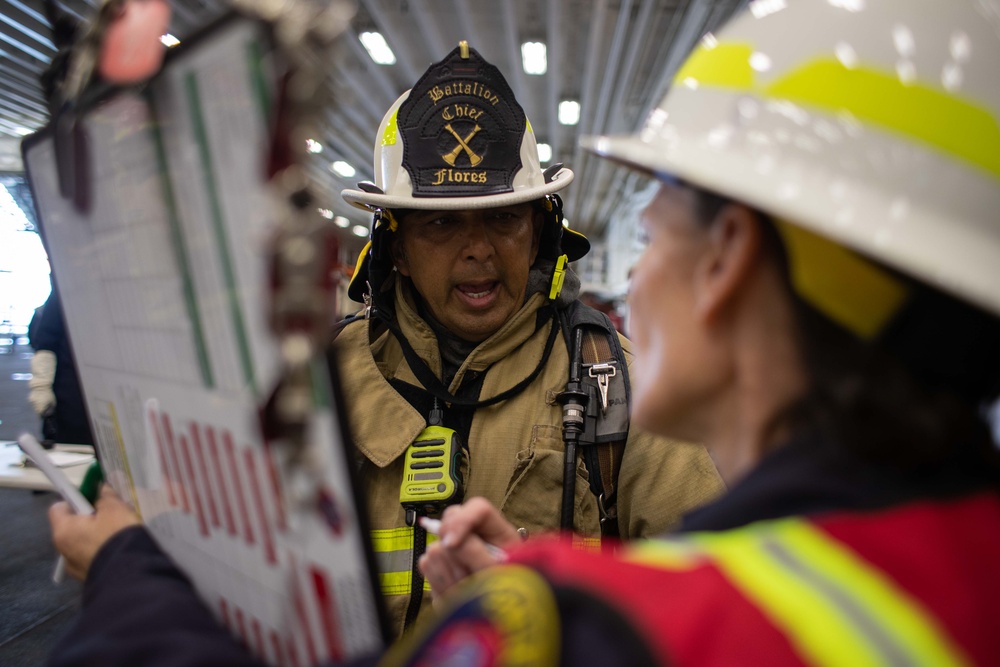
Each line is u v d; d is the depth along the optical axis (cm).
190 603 41
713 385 39
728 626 24
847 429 31
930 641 24
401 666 28
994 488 33
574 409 92
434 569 66
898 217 32
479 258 97
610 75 602
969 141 34
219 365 35
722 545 29
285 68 27
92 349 48
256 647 39
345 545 33
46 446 166
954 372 32
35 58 545
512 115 98
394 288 109
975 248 32
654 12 490
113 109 37
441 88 95
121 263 41
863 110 35
